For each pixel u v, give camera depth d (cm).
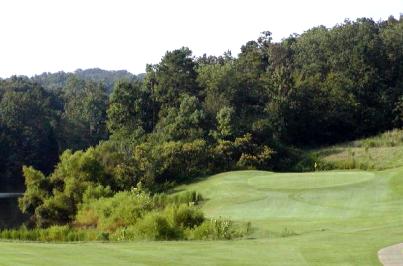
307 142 7319
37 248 1600
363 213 2741
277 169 6028
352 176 4081
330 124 7281
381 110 7369
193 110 6366
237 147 5872
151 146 5709
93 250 1595
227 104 6719
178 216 2589
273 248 1680
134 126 6988
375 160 5722
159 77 7456
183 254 1558
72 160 4806
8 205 5578
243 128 6134
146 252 1584
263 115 6756
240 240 1956
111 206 3653
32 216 4747
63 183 4822
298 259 1475
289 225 2511
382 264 1396
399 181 3538
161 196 4091
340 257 1494
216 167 5656
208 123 6259
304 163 6072
